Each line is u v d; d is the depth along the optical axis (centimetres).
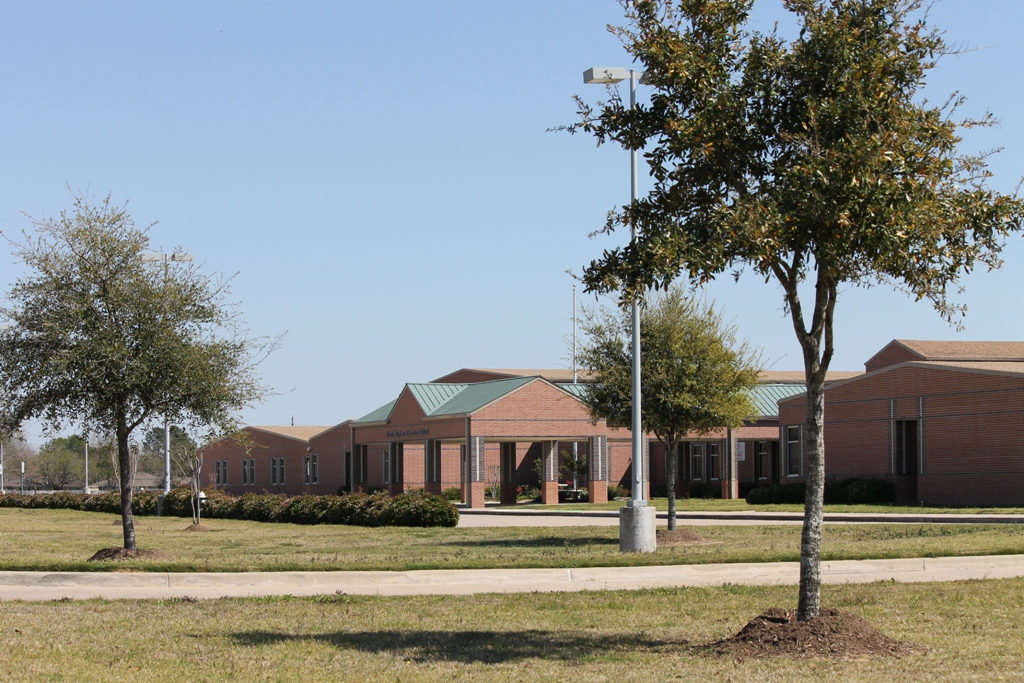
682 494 6359
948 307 1159
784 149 1140
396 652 1123
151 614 1391
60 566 1842
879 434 4506
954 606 1359
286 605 1471
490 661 1073
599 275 1169
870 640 1083
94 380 1992
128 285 2030
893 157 1044
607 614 1376
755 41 1159
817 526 1121
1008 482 3869
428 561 1930
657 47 1135
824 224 1048
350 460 6925
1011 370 3947
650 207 1197
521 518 4028
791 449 5184
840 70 1112
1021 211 1116
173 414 2116
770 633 1104
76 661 1068
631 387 2344
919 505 4234
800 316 1121
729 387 2488
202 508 4381
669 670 1010
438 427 5612
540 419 5456
